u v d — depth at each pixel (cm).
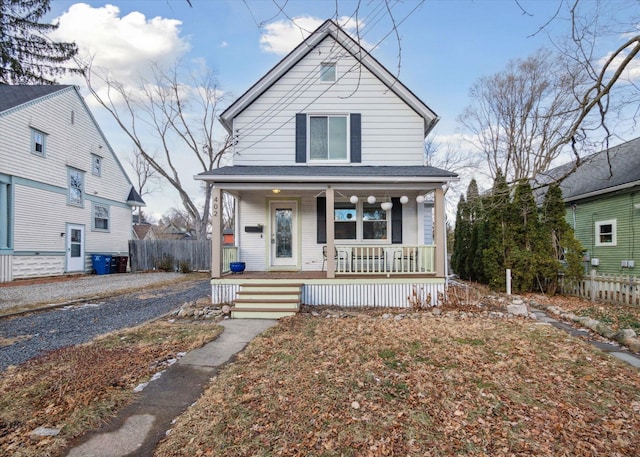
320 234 1000
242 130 1004
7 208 1252
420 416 320
